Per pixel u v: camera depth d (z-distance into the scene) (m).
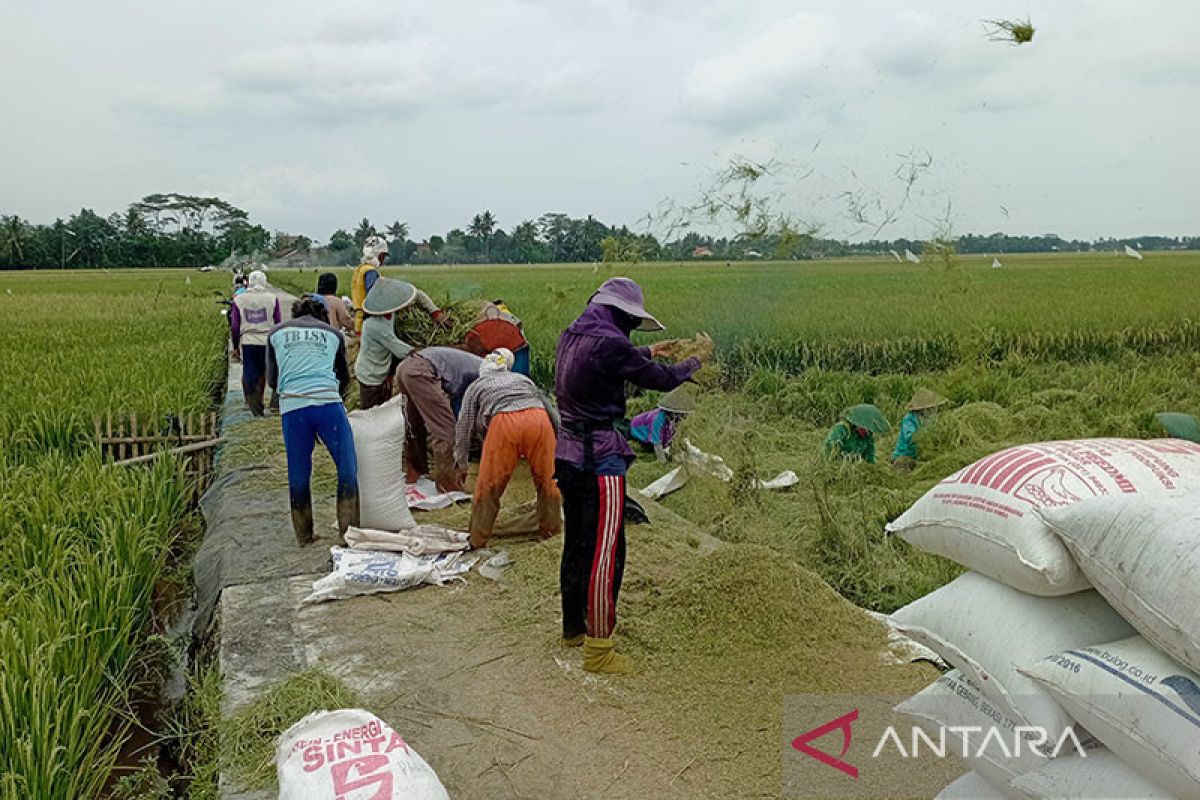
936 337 14.69
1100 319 16.75
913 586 5.16
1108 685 2.18
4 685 3.24
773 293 19.61
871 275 31.89
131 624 4.77
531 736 3.48
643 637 4.16
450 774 3.24
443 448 6.56
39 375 10.75
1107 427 8.70
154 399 9.01
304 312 6.03
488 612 4.64
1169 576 2.07
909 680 3.77
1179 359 14.16
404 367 6.58
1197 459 2.59
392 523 5.80
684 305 17.72
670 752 3.34
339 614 4.65
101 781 3.58
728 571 4.25
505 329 7.45
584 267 57.91
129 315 23.20
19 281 53.66
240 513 6.36
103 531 5.23
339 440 5.56
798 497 6.82
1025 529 2.46
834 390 10.88
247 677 3.96
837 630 4.09
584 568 4.05
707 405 8.99
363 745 2.80
